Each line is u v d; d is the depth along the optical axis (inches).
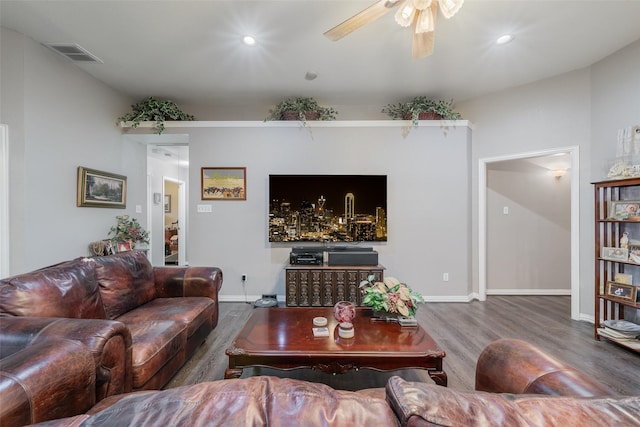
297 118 145.6
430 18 72.2
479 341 100.3
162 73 126.0
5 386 31.7
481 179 149.2
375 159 146.9
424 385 23.4
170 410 21.2
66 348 40.4
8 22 92.6
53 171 109.3
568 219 162.6
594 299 110.0
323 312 87.5
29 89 100.5
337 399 23.2
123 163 147.9
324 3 84.7
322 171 147.5
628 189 103.7
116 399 42.1
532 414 20.6
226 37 101.0
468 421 19.5
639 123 102.0
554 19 91.3
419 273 146.9
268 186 147.2
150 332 68.4
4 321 50.6
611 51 108.9
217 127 146.9
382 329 74.3
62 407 37.8
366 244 146.9
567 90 124.8
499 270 161.8
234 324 116.3
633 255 95.4
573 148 122.8
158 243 215.8
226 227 147.6
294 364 62.4
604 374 79.7
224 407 21.6
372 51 109.6
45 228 106.2
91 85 127.0
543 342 99.5
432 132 147.0
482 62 117.3
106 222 136.1
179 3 84.6
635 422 20.2
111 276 82.4
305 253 132.6
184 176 252.5
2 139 96.0
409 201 146.9
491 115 145.9
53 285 63.3
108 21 92.2
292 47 107.0
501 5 85.3
